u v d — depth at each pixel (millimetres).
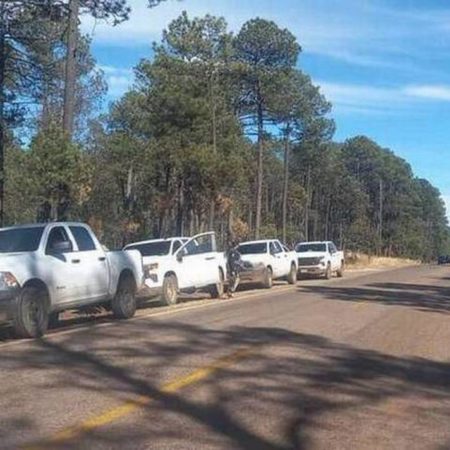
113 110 59156
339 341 14359
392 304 22531
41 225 15219
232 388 9906
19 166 30812
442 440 7848
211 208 51062
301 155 91875
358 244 122438
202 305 21594
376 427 8289
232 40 50812
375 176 144750
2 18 30766
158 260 21266
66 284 15016
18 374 10500
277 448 7387
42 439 7438
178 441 7484
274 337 14609
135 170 54062
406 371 11523
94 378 10289
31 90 35219
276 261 30906
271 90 62688
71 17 26625
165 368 11094
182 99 44312
